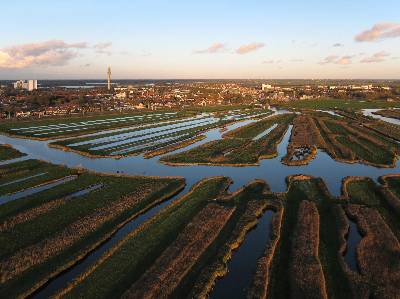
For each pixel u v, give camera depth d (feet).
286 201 197.16
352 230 165.78
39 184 231.50
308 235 154.71
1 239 155.02
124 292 118.83
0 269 130.93
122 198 199.62
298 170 268.00
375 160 294.66
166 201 203.31
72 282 123.54
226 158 297.12
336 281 126.31
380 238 154.10
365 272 130.21
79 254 141.49
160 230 161.79
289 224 169.27
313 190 214.48
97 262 135.13
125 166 279.28
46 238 154.10
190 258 138.10
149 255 141.38
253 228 168.25
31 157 306.14
